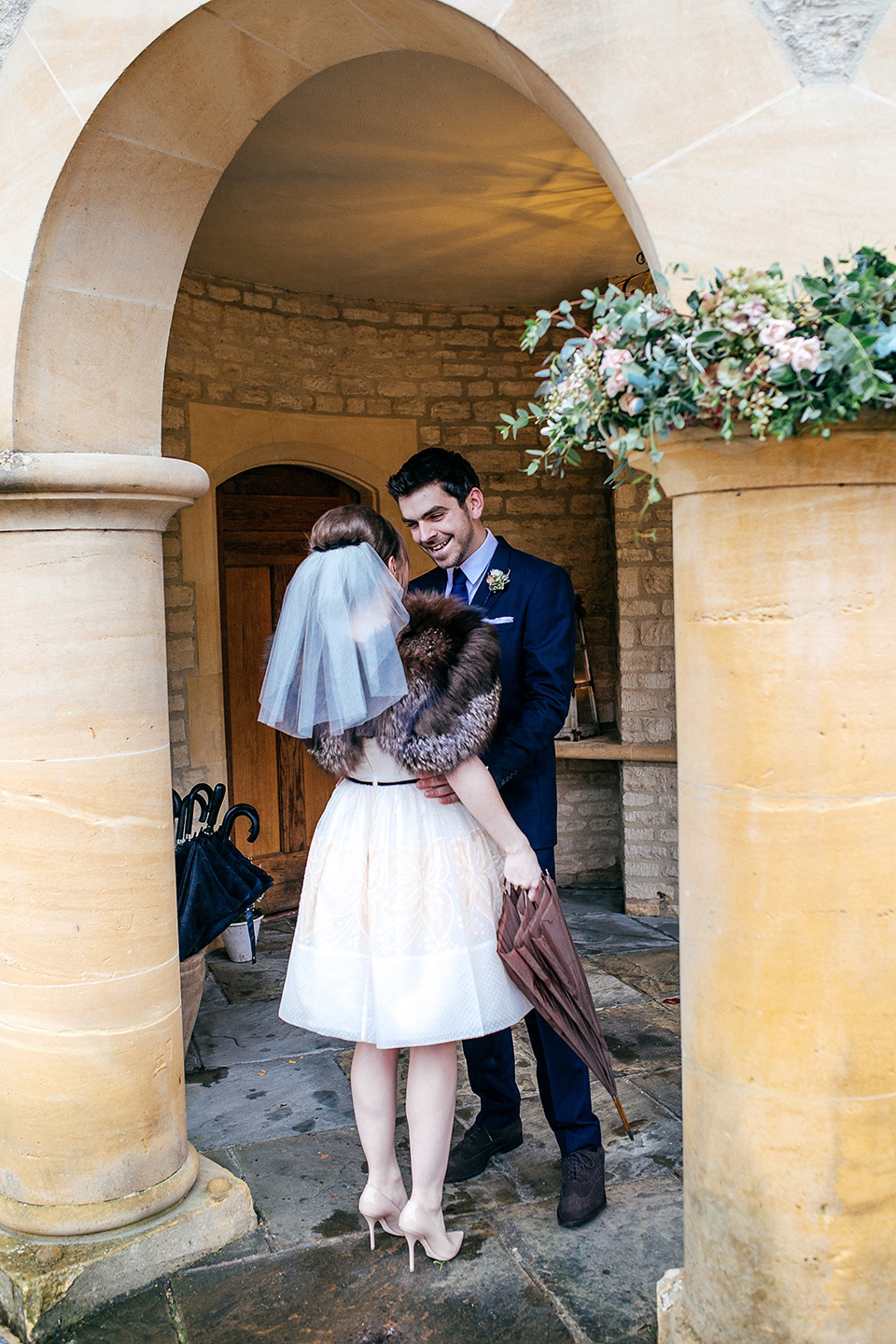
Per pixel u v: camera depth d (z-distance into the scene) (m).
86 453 2.24
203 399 4.77
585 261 4.79
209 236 4.38
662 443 1.65
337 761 2.14
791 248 1.59
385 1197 2.20
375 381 5.27
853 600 1.62
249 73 2.17
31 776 2.22
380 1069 2.21
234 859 3.30
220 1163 2.72
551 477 5.52
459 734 1.99
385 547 2.15
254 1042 3.61
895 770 1.64
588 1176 2.40
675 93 1.62
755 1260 1.73
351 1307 2.12
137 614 2.30
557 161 3.74
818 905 1.65
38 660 2.21
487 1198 2.48
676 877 5.12
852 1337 1.69
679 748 1.83
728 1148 1.75
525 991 2.08
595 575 5.59
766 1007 1.69
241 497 5.11
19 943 2.24
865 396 1.35
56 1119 2.24
